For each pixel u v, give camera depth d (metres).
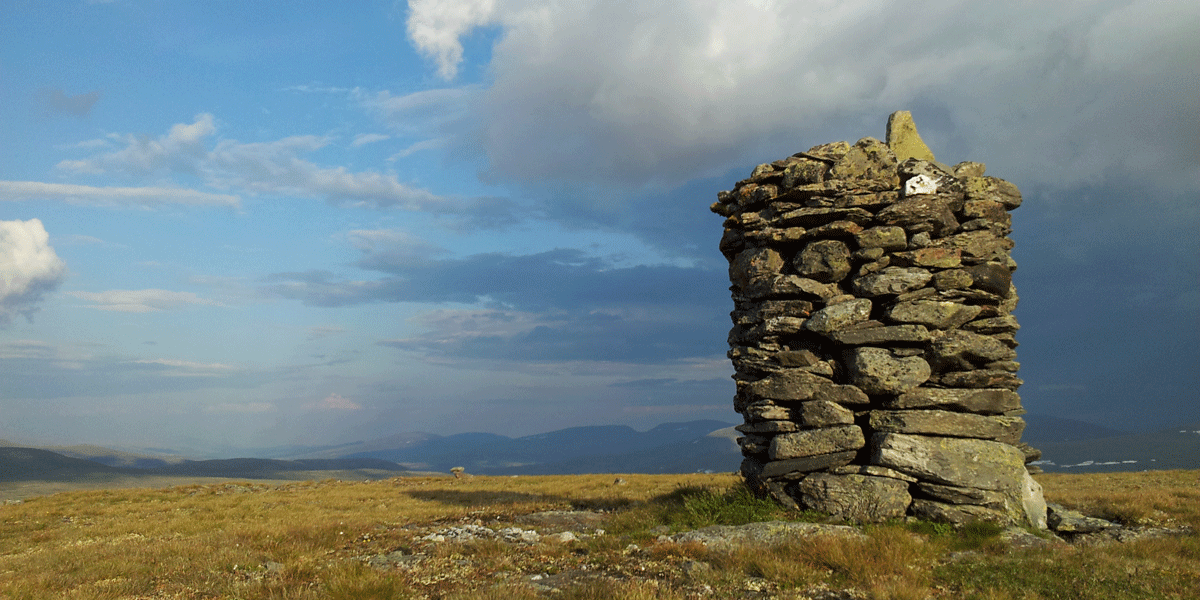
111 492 40.78
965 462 14.77
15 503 34.88
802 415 16.38
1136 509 15.26
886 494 14.73
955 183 16.89
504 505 23.00
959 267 16.47
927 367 15.77
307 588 10.56
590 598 9.43
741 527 13.93
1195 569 10.23
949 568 10.99
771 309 17.53
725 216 20.33
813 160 18.09
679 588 10.19
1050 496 18.56
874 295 16.48
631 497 25.44
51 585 11.38
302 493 38.50
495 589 9.92
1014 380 15.84
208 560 12.86
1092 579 9.82
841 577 10.61
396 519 20.53
